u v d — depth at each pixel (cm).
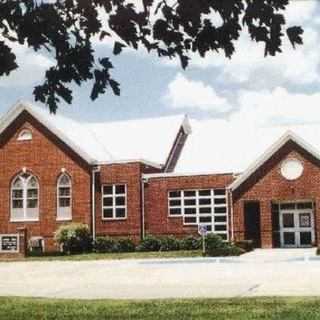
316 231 3550
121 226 3916
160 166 4169
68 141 4009
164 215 3878
